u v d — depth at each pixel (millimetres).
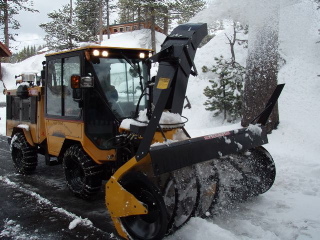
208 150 3346
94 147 4137
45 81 5008
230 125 9266
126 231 3211
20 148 5703
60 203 4496
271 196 4516
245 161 4156
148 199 3076
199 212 3580
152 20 21062
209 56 15578
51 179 5645
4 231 3660
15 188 5148
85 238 3488
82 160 4168
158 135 3467
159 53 3688
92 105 4113
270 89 7863
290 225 3627
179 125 3650
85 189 4199
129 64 4352
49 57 4879
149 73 4543
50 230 3684
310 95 10320
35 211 4223
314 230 3488
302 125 8383
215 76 14125
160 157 2930
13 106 6199
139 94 4418
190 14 18969
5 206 4402
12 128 6238
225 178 3801
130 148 3816
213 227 3293
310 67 12195
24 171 5828
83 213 4145
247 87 8117
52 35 22078
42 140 5223
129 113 4273
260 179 4465
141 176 3016
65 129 4527
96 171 4184
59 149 4742
